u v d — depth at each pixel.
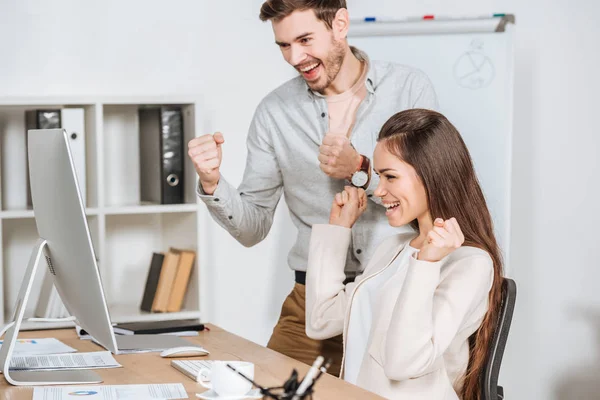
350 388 1.59
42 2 3.39
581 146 3.78
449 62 3.36
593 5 3.77
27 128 3.27
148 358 1.89
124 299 3.53
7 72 3.37
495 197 3.34
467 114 3.36
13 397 1.52
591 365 3.81
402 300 1.75
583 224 3.80
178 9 3.56
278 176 2.72
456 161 1.99
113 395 1.52
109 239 3.51
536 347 3.79
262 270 3.71
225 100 3.64
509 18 3.33
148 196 3.41
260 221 2.67
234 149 3.66
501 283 1.92
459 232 1.76
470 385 1.89
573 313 3.81
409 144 1.98
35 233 3.37
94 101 3.14
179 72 3.57
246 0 3.64
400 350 1.74
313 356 2.56
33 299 3.36
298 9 2.35
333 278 2.27
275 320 3.73
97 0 3.46
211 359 1.86
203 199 2.45
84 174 3.22
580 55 3.77
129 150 3.53
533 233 3.77
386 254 2.17
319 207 2.61
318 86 2.50
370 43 3.35
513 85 3.62
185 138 3.29
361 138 2.57
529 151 3.76
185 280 3.27
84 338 2.15
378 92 2.58
